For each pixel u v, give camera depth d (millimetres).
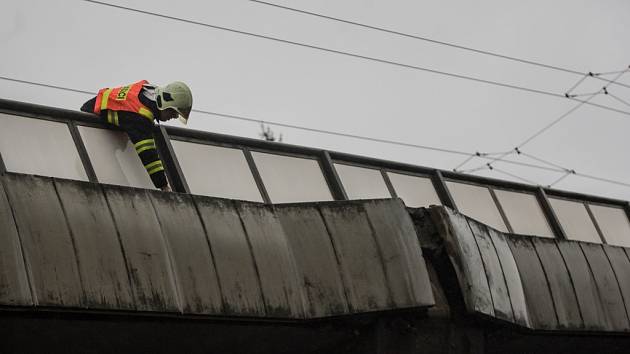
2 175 12320
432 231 16016
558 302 17797
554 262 18125
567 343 18750
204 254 13570
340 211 15227
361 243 15094
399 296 15023
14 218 12125
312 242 14758
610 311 18594
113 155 14602
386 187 17547
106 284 12562
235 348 15062
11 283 11812
